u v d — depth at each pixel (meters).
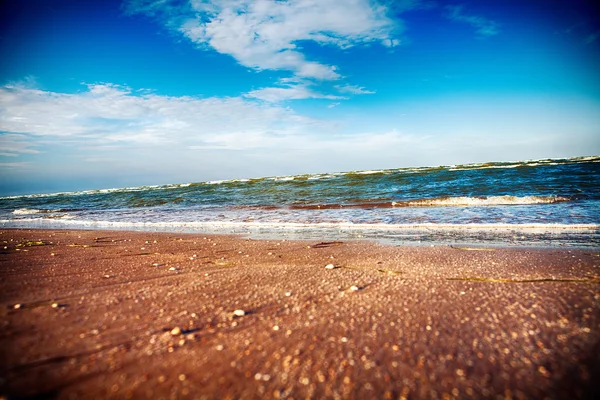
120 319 3.59
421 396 2.26
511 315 3.57
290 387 2.37
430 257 6.88
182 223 14.61
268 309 3.93
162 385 2.39
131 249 8.56
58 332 3.24
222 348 2.94
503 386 2.35
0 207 30.94
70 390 2.31
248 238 10.39
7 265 6.47
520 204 15.14
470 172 31.22
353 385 2.39
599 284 4.55
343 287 4.80
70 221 17.55
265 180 45.03
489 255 6.88
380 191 23.58
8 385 2.33
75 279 5.32
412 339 3.08
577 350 2.78
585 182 20.08
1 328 3.32
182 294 4.50
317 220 13.66
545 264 5.95
